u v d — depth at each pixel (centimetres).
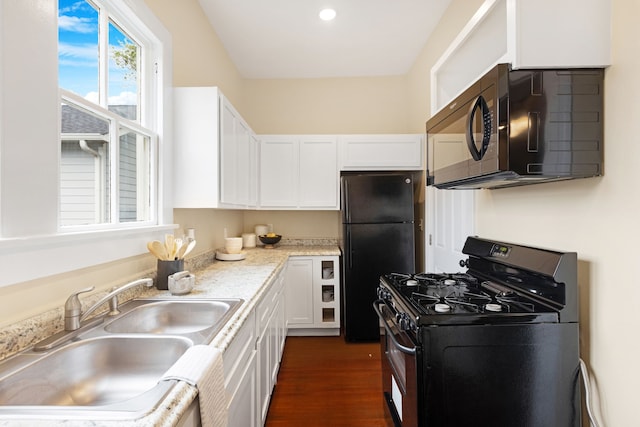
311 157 328
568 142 112
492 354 111
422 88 314
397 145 322
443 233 259
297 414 190
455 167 145
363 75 374
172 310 139
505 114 111
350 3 241
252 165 295
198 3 236
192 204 186
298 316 310
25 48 91
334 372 240
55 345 93
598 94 112
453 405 110
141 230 150
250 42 296
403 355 131
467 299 135
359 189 297
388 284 166
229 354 106
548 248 136
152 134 170
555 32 109
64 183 114
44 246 98
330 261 322
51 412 60
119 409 61
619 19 105
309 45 303
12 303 91
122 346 100
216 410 80
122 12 145
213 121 185
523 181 136
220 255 254
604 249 111
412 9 250
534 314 113
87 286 121
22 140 91
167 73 180
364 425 180
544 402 112
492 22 141
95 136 131
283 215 373
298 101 379
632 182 102
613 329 108
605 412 111
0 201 85
